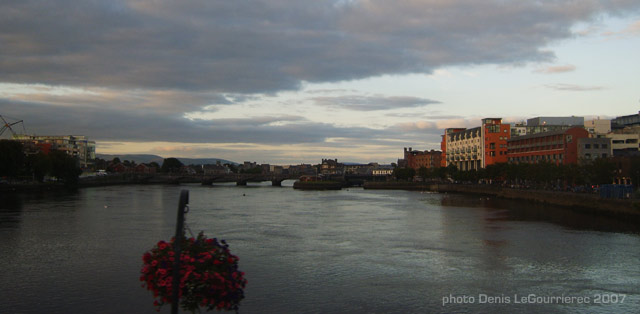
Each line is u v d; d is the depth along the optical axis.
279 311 38.84
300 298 42.19
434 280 48.19
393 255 60.19
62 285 45.81
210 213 113.50
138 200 153.62
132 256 58.69
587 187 153.00
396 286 45.94
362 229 83.94
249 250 63.19
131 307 39.56
